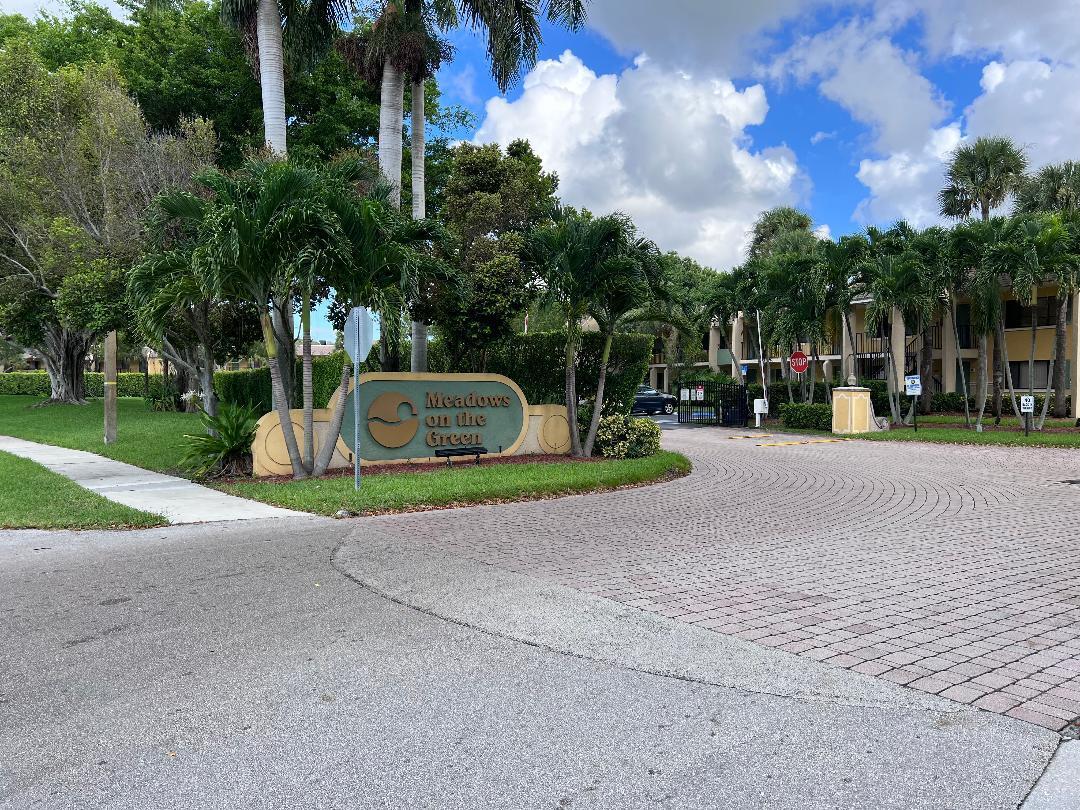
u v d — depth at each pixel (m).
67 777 3.12
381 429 13.39
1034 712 3.73
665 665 4.39
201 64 24.77
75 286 16.36
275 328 14.97
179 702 3.87
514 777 3.12
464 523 8.83
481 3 15.48
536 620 5.23
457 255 14.38
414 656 4.54
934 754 3.31
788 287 26.30
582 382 16.66
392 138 15.59
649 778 3.11
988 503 10.62
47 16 29.81
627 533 8.32
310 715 3.71
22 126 22.19
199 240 10.98
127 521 8.68
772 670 4.31
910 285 22.98
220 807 2.89
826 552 7.44
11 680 4.17
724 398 27.98
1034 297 23.17
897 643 4.77
